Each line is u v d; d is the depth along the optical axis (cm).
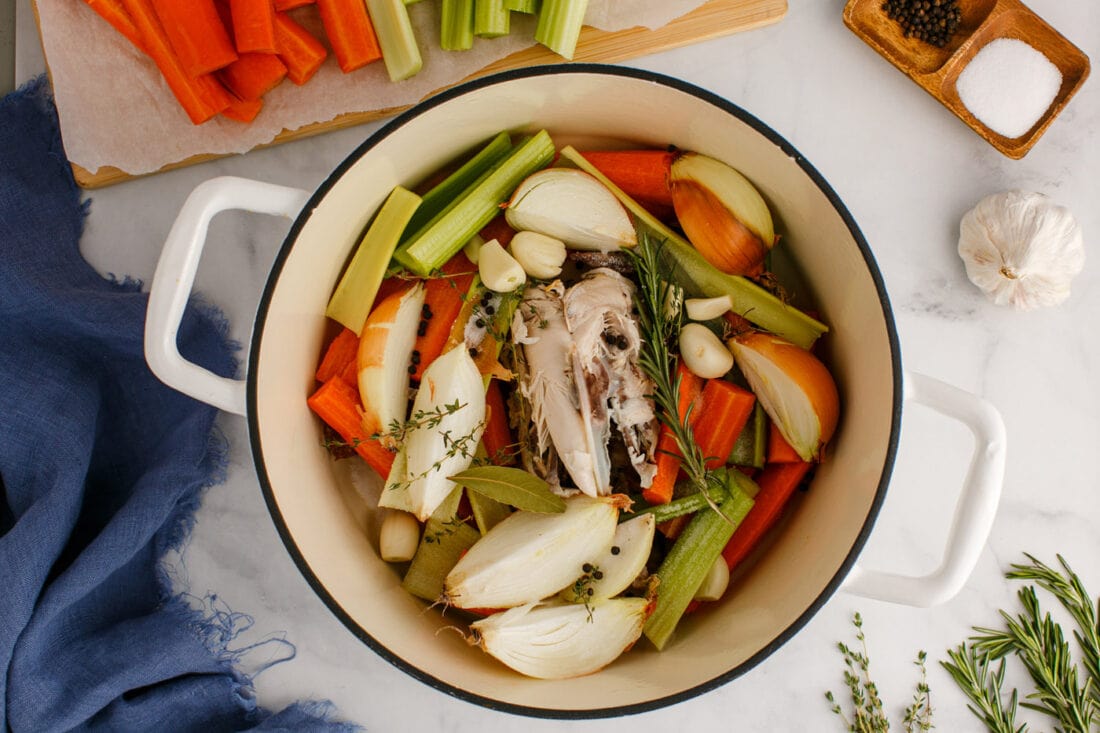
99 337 72
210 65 69
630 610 64
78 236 73
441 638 65
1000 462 58
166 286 58
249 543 73
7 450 72
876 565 73
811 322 65
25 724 70
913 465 73
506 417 68
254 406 59
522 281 65
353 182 61
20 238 71
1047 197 72
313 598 73
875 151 73
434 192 65
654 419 66
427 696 73
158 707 72
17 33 74
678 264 66
